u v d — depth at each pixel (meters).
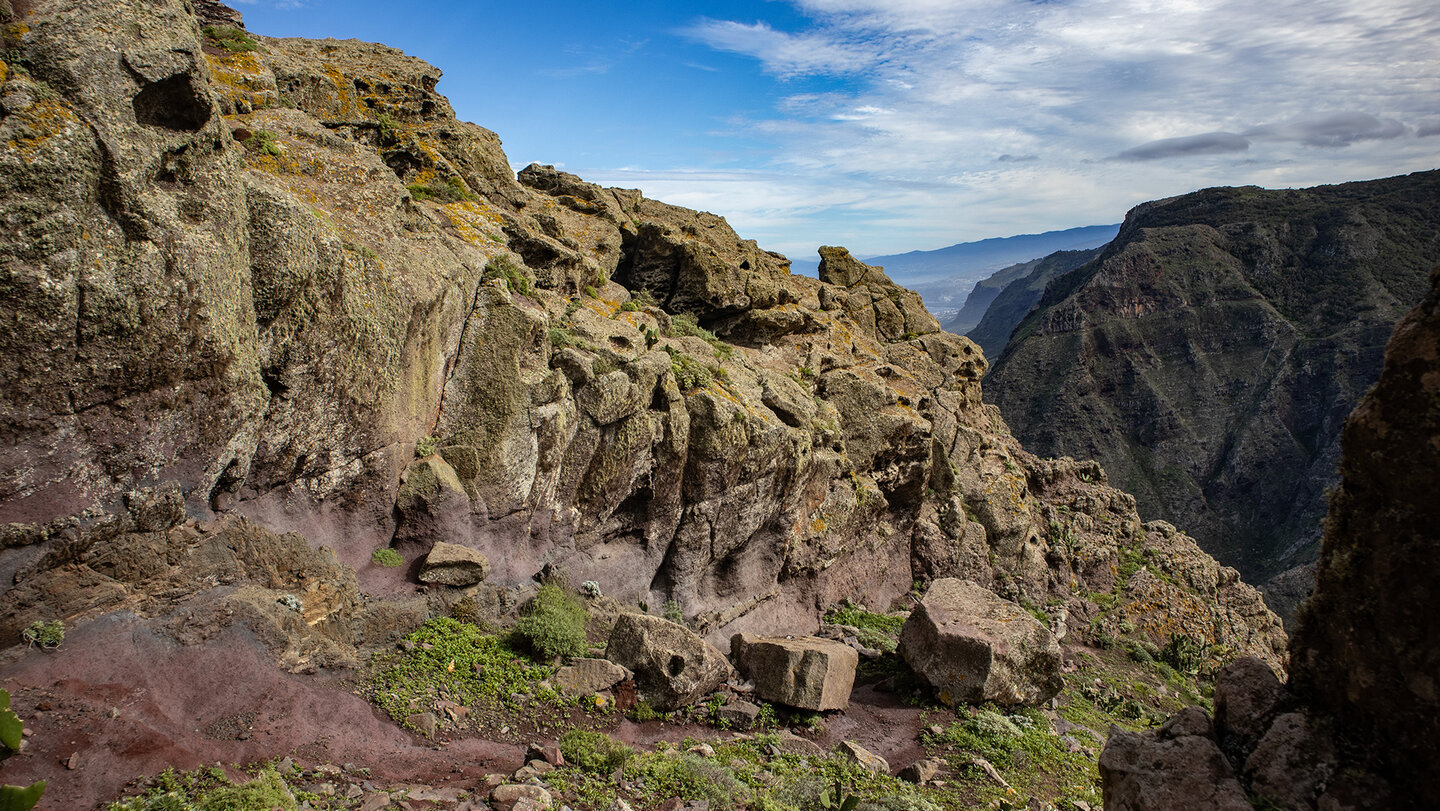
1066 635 35.22
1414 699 7.71
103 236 11.17
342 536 17.34
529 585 20.44
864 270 43.38
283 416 15.19
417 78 28.12
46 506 11.08
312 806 10.55
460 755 13.45
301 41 27.30
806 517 28.94
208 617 12.73
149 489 12.38
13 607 10.74
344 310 15.95
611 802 12.36
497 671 16.64
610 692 17.42
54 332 10.71
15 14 10.97
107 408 11.66
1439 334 7.61
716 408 24.02
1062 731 22.34
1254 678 9.31
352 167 19.06
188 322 12.34
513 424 20.06
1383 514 8.02
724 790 13.61
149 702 11.14
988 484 37.75
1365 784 7.95
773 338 33.06
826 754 17.25
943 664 21.59
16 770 9.14
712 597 26.00
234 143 13.84
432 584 17.94
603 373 22.36
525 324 20.62
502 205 28.25
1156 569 41.62
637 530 23.91
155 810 9.25
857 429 32.09
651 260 32.88
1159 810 8.53
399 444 18.38
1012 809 15.70
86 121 10.97
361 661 15.37
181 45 12.15
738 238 38.69
